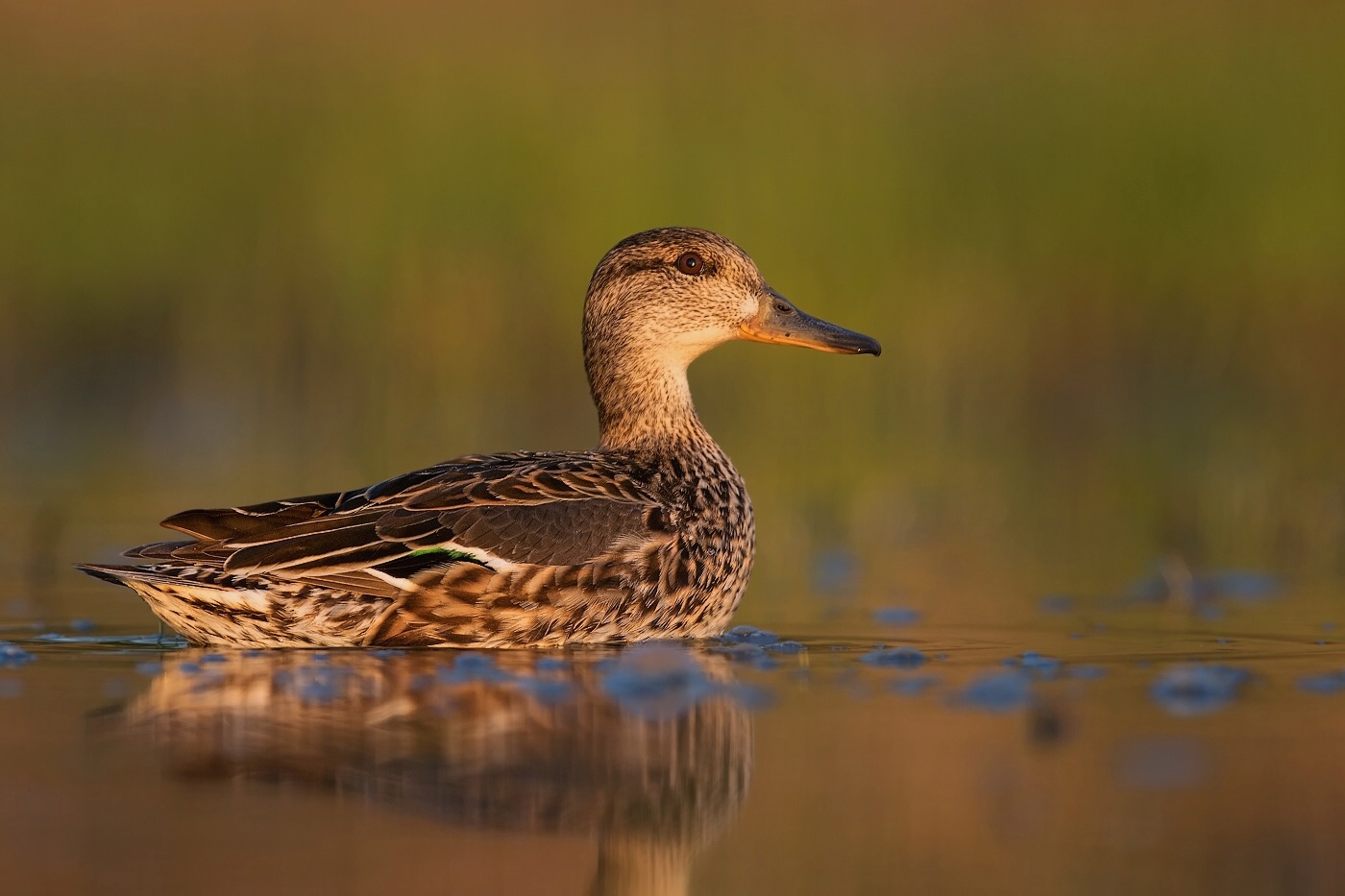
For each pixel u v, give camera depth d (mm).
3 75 24688
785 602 11344
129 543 13422
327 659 8617
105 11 26781
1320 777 6406
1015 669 8516
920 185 22031
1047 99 22516
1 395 22812
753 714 7484
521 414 21172
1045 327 21219
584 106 22750
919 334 20641
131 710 7473
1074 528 14695
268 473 17078
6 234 23250
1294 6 24250
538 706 7559
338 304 22078
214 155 23531
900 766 6648
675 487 9805
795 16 26484
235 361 22359
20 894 5266
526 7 27516
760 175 21875
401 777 6496
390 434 19844
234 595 8891
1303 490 15195
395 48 25453
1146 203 21625
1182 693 7828
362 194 22500
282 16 26750
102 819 6008
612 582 9203
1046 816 6051
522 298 21609
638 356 10672
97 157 23625
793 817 6098
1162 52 23156
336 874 5496
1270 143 21578
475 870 5566
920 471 17453
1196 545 13766
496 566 8992
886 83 23344
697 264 10750
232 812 6105
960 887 5387
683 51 24562
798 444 19062
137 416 22344
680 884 5445
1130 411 20844
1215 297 21172
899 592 11781
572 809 6188
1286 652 9039
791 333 10938
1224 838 5781
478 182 22375
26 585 11844
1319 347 20656
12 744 6898
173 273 23156
